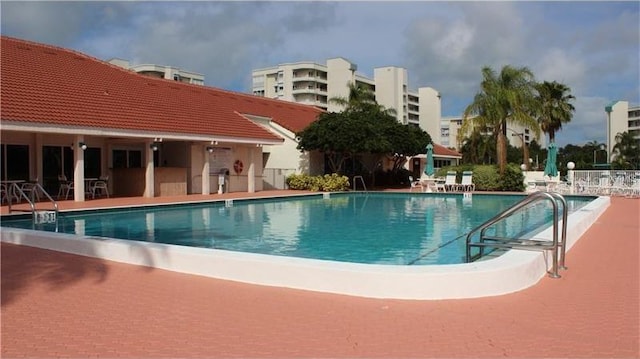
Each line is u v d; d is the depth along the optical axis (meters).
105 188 23.16
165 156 27.19
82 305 5.90
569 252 9.02
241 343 4.68
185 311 5.64
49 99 20.58
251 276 6.89
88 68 26.89
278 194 26.48
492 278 6.11
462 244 11.76
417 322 5.20
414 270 6.13
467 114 30.97
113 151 25.36
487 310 5.57
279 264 6.67
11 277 7.29
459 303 5.84
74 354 4.44
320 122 31.59
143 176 23.52
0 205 18.64
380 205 22.61
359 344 4.62
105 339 4.81
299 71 106.69
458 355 4.35
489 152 61.97
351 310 5.61
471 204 22.92
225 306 5.82
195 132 24.38
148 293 6.40
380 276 6.08
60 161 23.27
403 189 34.84
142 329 5.08
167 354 4.43
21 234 10.07
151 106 25.22
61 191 22.55
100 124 20.55
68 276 7.34
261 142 28.33
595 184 27.17
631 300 5.95
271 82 91.12
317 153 34.41
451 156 53.09
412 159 46.44
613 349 4.46
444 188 30.77
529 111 30.95
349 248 11.38
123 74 29.05
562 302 5.86
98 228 14.76
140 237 13.08
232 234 13.60
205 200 21.58
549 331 4.91
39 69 23.33
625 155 85.88
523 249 7.61
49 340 4.79
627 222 13.66
